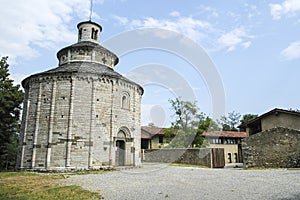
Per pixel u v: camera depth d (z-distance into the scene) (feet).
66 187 46.50
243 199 34.27
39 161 80.64
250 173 65.82
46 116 84.07
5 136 120.57
